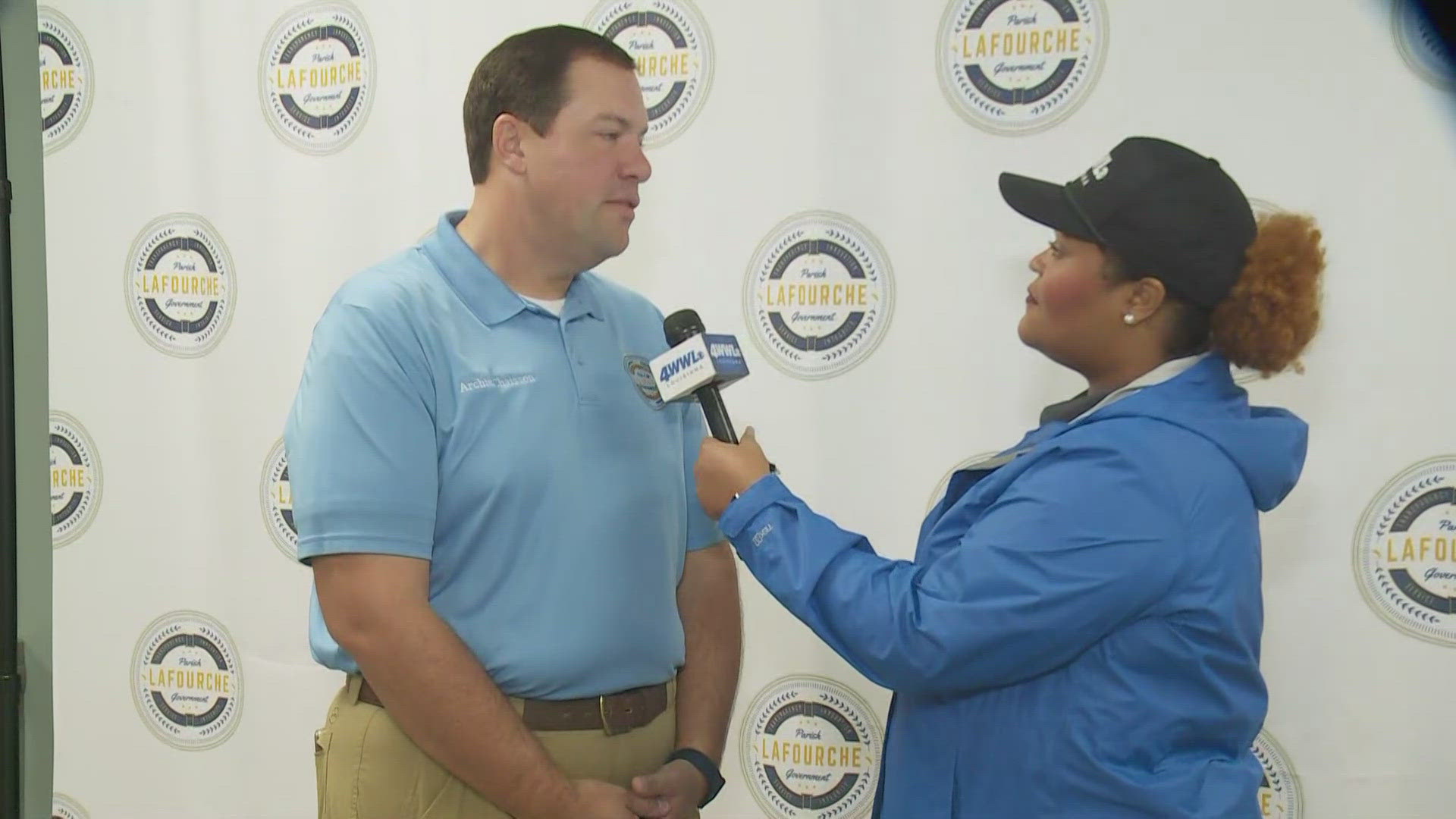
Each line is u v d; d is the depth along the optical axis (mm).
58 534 2092
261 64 1922
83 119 2012
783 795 1840
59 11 2002
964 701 1196
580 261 1372
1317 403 1594
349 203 1897
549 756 1238
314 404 1228
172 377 2010
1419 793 1605
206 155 1958
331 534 1192
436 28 1838
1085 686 1120
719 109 1743
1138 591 1064
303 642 1982
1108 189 1145
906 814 1238
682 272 1781
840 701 1804
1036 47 1630
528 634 1287
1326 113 1549
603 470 1341
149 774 2084
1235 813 1093
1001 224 1662
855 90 1696
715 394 1294
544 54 1311
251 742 2025
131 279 2012
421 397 1246
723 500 1258
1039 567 1071
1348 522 1601
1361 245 1554
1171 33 1588
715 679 1469
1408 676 1600
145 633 2061
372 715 1295
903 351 1717
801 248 1734
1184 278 1116
